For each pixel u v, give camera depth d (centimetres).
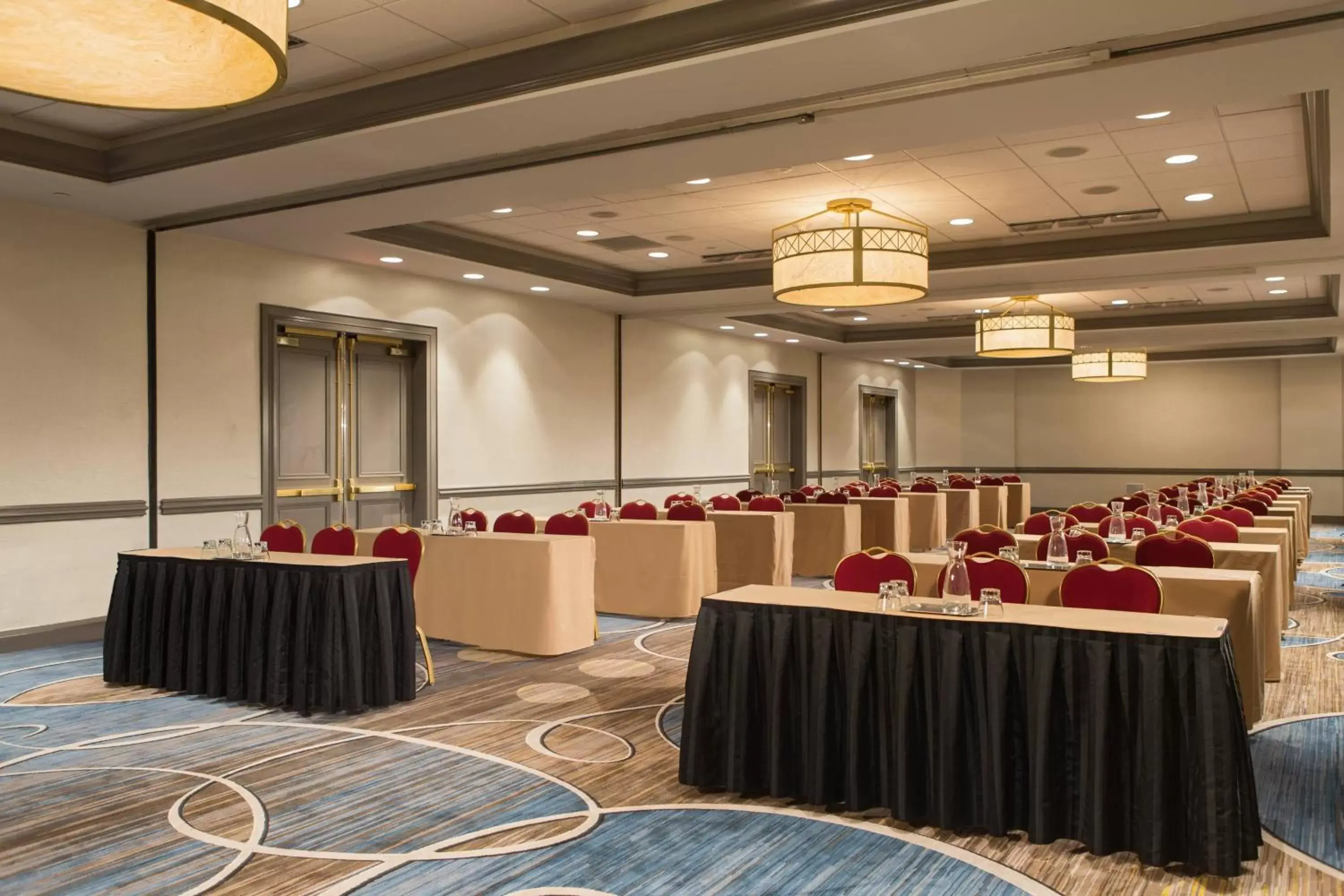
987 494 1650
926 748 383
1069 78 510
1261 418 2141
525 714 552
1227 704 338
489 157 666
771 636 411
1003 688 366
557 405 1289
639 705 570
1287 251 959
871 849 361
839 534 1123
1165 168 772
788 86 518
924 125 583
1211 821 333
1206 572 551
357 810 402
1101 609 440
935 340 1716
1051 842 362
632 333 1434
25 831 381
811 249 721
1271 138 698
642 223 959
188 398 870
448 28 522
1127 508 1143
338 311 1002
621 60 500
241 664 578
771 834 375
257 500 923
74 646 747
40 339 771
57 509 777
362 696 557
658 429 1491
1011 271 1068
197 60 308
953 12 430
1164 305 1473
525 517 841
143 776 446
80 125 672
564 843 367
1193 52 479
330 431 1014
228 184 708
